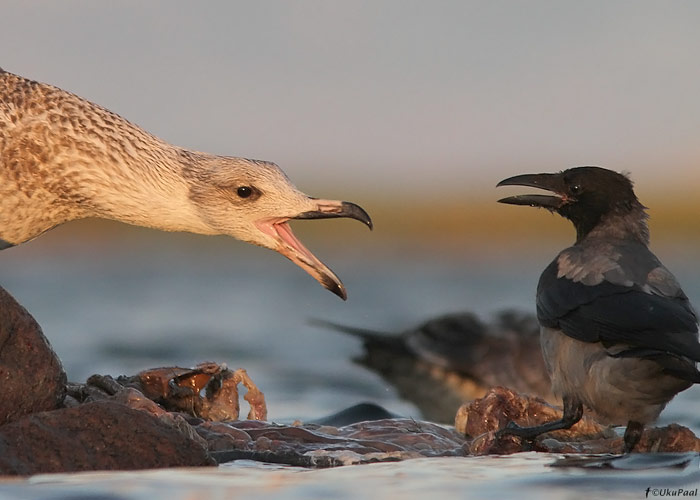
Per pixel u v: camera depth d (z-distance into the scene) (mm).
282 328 21922
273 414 14719
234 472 9797
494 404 12453
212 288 28000
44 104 13484
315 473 9898
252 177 13750
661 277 11609
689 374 10172
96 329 21359
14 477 9297
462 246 36781
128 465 9742
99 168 13578
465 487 9336
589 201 13148
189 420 11891
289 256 13875
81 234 36000
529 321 17266
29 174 13336
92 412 9930
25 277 29094
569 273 11984
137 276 29969
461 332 17188
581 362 11414
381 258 34094
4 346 10391
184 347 19703
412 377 16922
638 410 11141
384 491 9195
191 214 13859
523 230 40031
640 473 9852
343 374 17703
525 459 10688
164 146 13984
